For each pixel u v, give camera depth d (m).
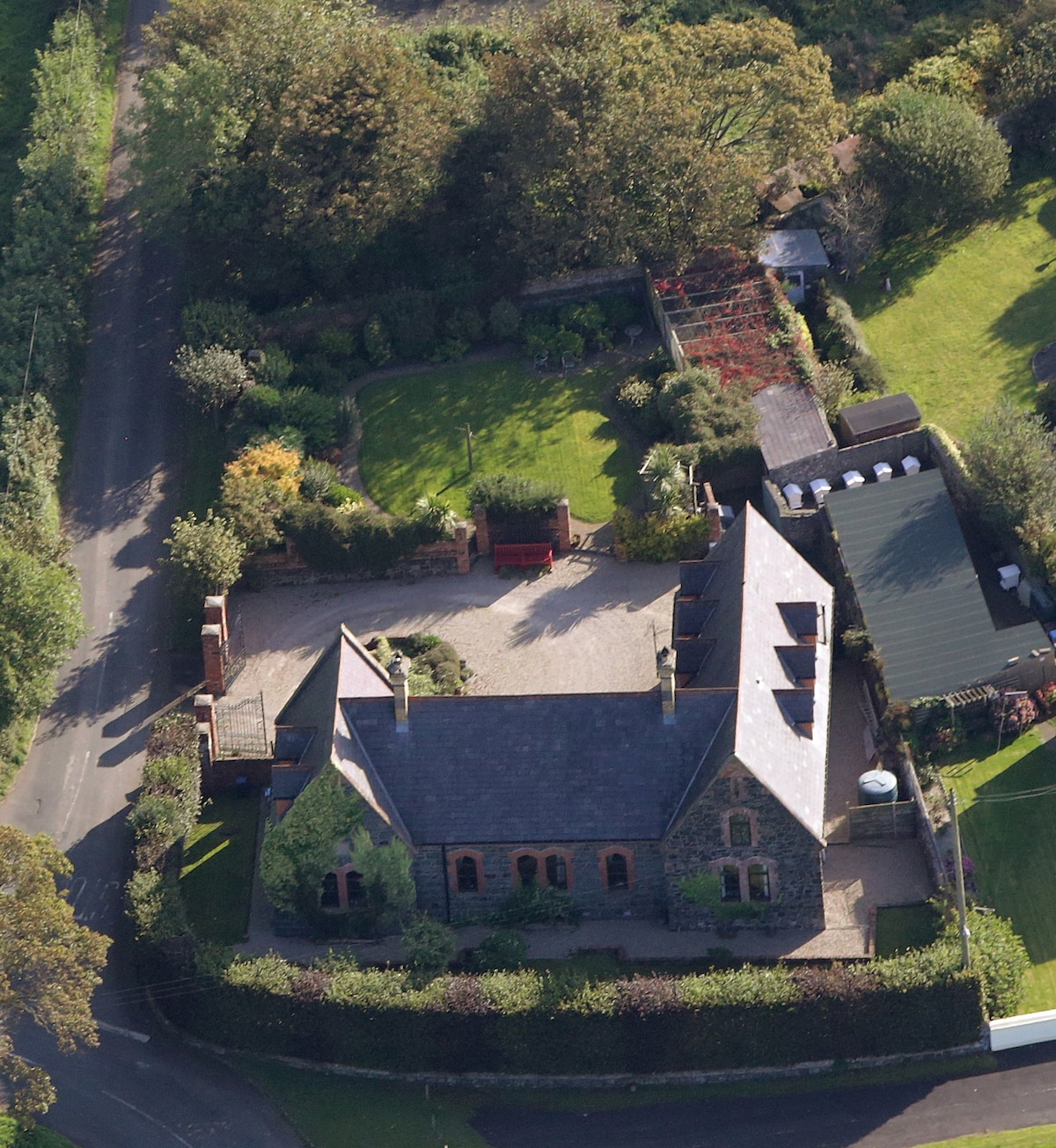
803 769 83.69
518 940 83.81
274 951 84.69
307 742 85.88
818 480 104.56
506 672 97.56
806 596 93.25
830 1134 78.69
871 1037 80.31
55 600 94.94
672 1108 80.19
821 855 83.12
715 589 91.81
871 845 87.94
